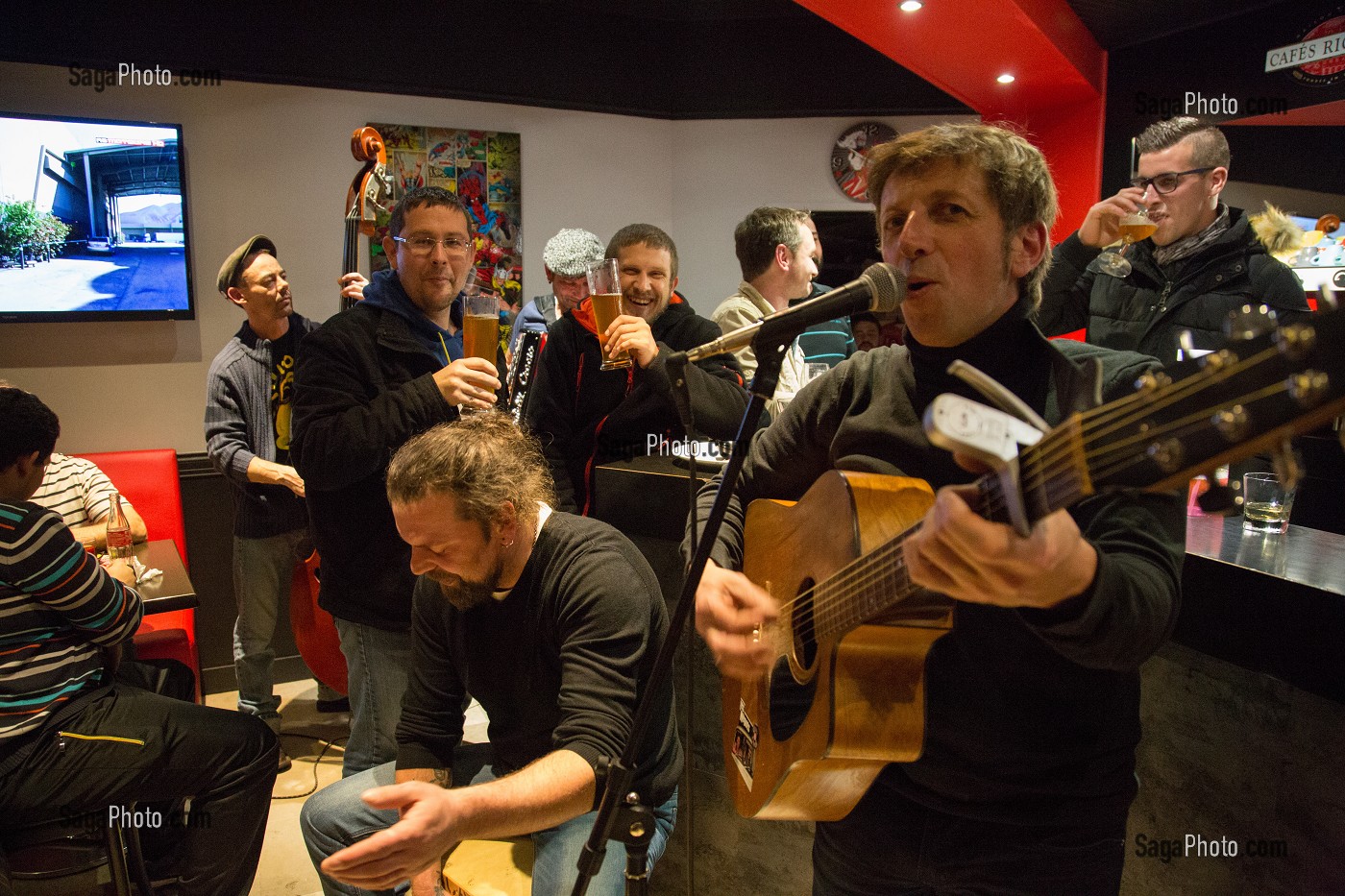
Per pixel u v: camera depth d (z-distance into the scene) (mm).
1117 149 4055
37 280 3584
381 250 4234
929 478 1201
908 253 1128
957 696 1145
